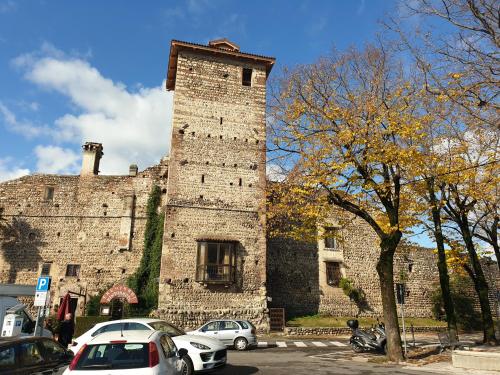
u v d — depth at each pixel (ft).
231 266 85.92
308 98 52.34
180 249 85.15
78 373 21.13
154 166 106.22
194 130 93.35
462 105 33.94
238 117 97.19
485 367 40.19
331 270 105.50
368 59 51.26
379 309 106.42
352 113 48.83
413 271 116.67
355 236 110.83
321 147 50.88
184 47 97.40
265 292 87.45
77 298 95.86
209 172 91.56
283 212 61.46
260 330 84.48
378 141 47.47
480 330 111.14
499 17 30.19
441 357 49.98
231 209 90.48
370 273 109.09
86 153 107.45
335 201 51.60
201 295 83.51
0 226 98.22
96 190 103.86
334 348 64.28
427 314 113.60
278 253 101.91
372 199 54.49
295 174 52.90
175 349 27.84
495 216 65.57
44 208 101.96
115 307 91.56
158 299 82.99
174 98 94.48
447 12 31.73
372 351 57.16
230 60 100.94
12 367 24.31
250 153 95.25
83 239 100.07
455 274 116.57
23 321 42.32
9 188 103.09
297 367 43.09
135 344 22.91
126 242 99.30
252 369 41.55
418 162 48.37
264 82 102.06
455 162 56.90
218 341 39.50
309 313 100.22
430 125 52.26
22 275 96.94
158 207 102.22
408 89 48.29
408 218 58.49
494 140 47.70
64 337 52.60
